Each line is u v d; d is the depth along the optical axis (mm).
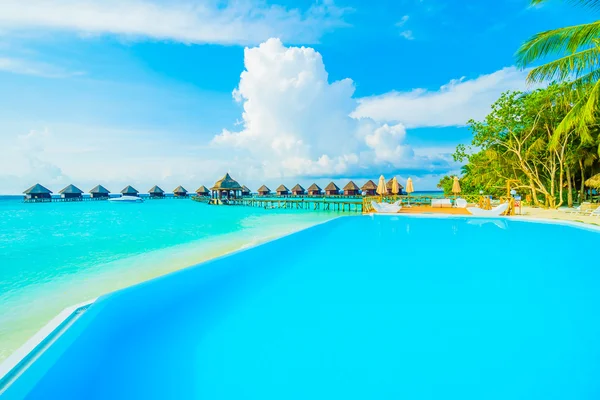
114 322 3221
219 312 3488
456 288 4027
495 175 19453
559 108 13688
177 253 8477
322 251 6555
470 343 2637
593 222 8781
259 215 23406
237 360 2527
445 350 2539
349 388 2125
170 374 2357
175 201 62875
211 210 31031
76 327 3045
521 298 3631
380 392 2064
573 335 2721
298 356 2549
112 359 2547
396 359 2439
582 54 9211
